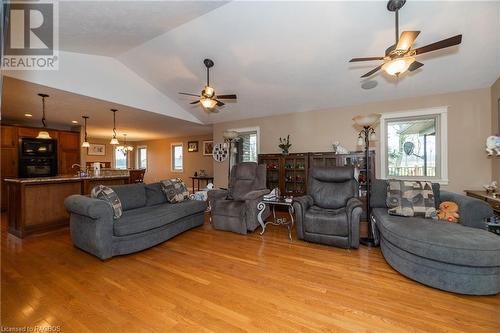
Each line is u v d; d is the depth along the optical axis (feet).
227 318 5.65
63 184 13.10
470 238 6.61
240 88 15.19
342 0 8.56
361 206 9.67
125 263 8.57
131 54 13.39
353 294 6.59
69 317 5.66
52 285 7.06
